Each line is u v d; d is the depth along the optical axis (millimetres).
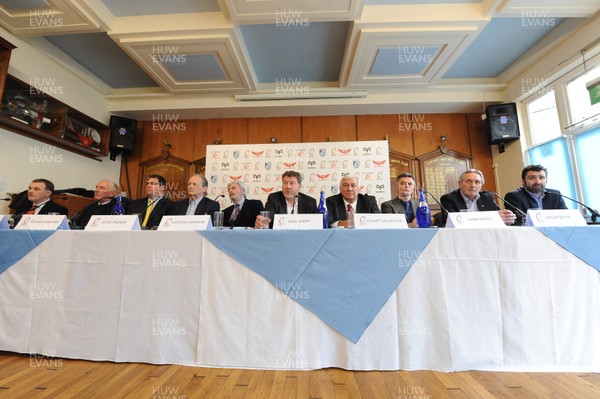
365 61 3023
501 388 985
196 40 2652
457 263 1135
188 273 1185
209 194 3693
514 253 1134
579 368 1090
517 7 2332
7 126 2516
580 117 2732
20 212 2469
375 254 1144
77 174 3328
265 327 1134
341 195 2355
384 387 1000
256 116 4039
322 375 1079
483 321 1112
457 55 2914
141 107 3801
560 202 2248
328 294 1135
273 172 3727
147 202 2672
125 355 1170
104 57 3205
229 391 981
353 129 3975
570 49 2660
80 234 1251
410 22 2486
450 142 3902
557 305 1112
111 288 1205
